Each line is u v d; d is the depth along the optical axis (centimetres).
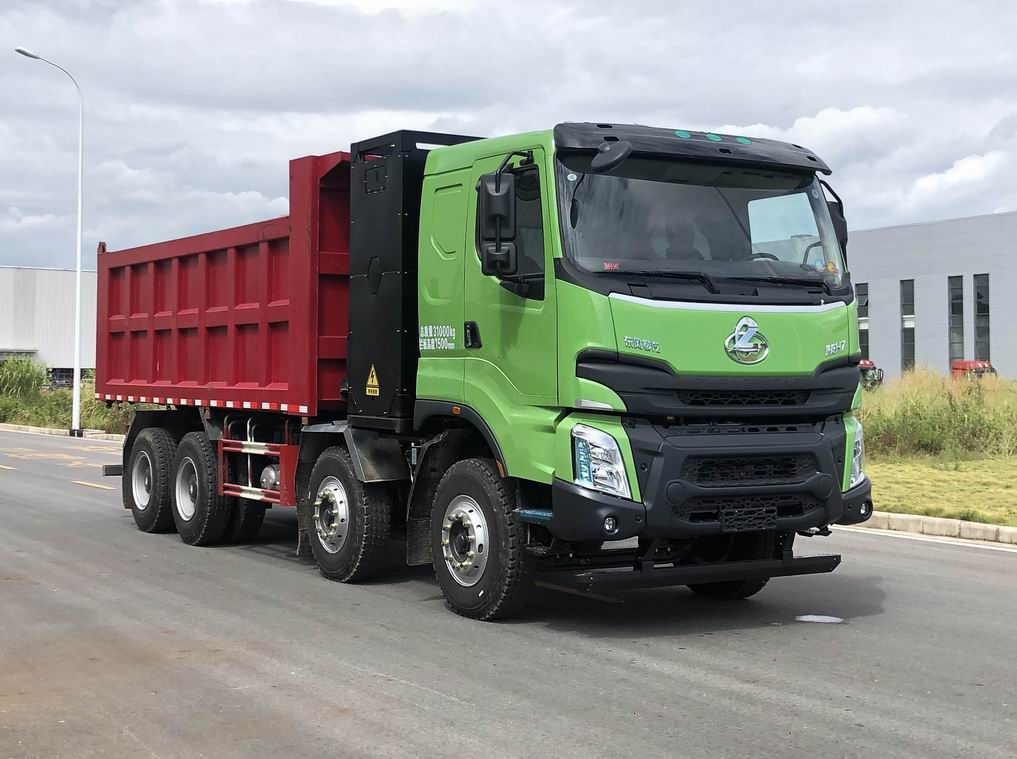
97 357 1396
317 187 970
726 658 673
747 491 706
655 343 692
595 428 694
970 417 2005
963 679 623
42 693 600
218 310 1125
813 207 787
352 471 914
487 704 573
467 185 801
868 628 761
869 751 499
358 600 860
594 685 610
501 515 759
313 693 596
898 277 6900
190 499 1171
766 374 720
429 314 833
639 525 686
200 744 515
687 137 758
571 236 708
